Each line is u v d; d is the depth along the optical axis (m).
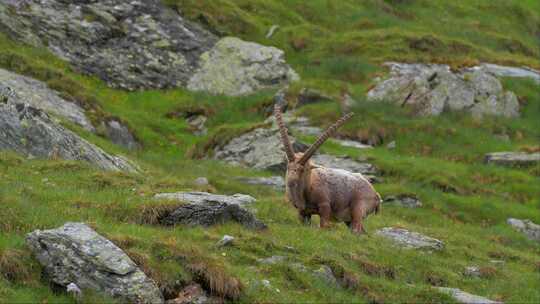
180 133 119.62
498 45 195.12
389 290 48.16
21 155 67.25
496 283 58.25
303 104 130.12
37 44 128.88
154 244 43.31
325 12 184.38
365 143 120.88
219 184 87.94
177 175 88.00
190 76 138.62
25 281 39.16
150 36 143.12
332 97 131.00
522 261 71.25
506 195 105.44
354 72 147.25
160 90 133.75
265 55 144.00
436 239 67.19
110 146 92.81
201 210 53.06
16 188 53.41
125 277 39.41
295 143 104.81
